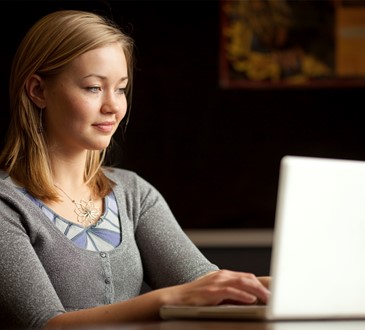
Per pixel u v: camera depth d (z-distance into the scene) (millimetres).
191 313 2172
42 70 2756
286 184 1945
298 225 1966
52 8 6668
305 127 6945
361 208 2023
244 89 6883
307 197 1965
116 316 2303
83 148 2781
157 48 6785
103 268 2727
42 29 2781
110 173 3037
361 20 6996
